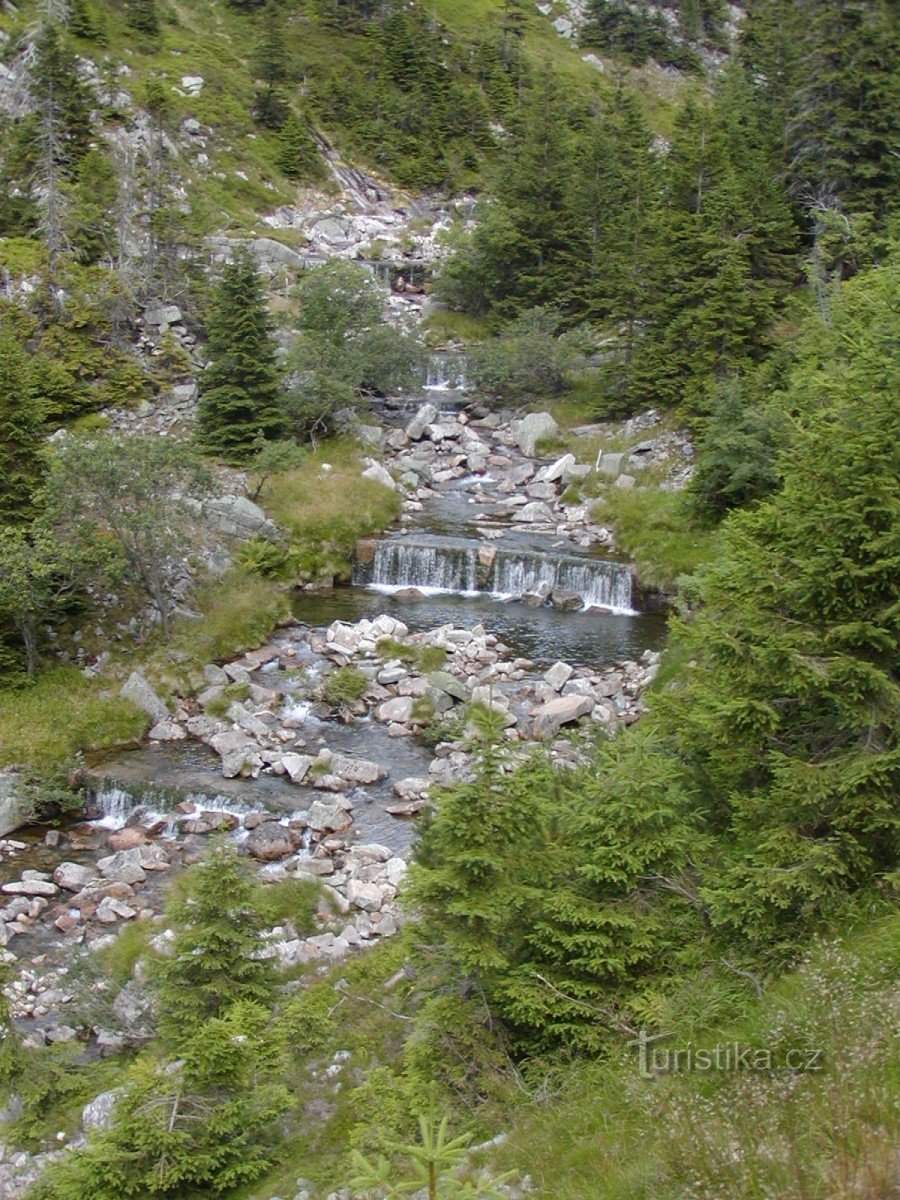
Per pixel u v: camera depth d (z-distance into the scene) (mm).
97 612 32094
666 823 11758
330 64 90500
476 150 87500
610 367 51406
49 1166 10852
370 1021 13758
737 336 43969
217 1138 10664
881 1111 7074
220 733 28250
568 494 45188
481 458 49625
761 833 11266
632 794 11531
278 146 77438
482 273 63250
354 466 45719
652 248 50219
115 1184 10156
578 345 53812
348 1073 12500
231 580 35562
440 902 10953
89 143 63094
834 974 9266
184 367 48250
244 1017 12055
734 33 120125
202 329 51469
